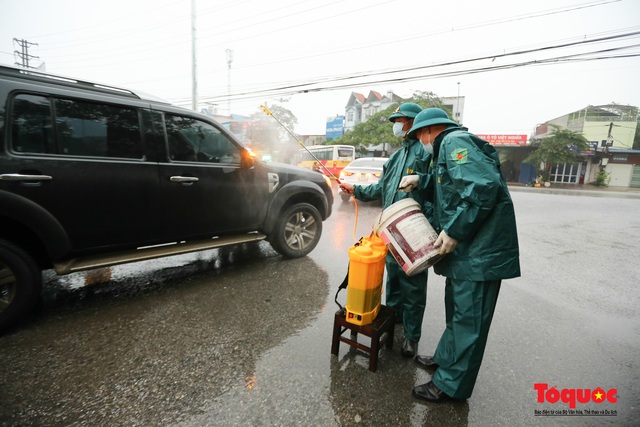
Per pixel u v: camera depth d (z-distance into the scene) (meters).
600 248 5.67
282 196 4.04
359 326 2.16
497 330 2.79
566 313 3.13
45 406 1.81
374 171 9.91
